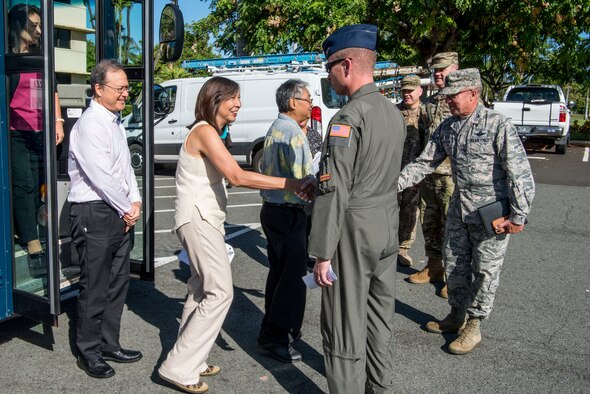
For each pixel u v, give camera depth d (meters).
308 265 5.98
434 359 4.00
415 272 5.93
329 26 14.33
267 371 3.81
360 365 3.02
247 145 11.50
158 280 5.58
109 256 3.64
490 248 3.91
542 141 17.67
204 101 3.31
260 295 5.22
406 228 6.03
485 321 4.66
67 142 5.27
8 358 3.90
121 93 3.57
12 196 3.73
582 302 5.11
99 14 4.77
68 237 4.68
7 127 3.70
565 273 5.93
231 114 3.34
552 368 3.88
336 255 2.96
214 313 3.42
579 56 16.97
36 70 3.46
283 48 14.89
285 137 3.78
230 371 3.80
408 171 4.23
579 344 4.26
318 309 4.93
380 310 3.19
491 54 17.80
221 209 3.43
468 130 3.92
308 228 5.76
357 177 2.86
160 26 4.63
